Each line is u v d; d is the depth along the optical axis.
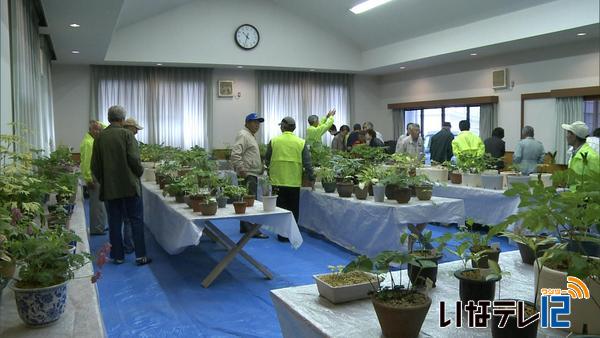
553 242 1.76
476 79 8.82
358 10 8.31
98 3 5.00
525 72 7.87
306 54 9.88
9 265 1.64
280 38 9.66
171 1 8.47
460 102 9.07
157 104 9.59
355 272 1.85
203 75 9.95
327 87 10.93
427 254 1.83
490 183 4.78
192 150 6.39
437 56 8.49
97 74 9.19
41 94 6.05
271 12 9.57
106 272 4.05
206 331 2.88
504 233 1.83
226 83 10.16
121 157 4.06
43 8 5.14
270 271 4.06
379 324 1.48
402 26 8.63
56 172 3.57
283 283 3.75
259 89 10.34
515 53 8.02
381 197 4.09
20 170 2.41
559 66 7.31
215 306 3.27
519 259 2.10
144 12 8.34
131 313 3.16
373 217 4.05
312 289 1.85
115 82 9.32
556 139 7.37
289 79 10.56
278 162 4.92
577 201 1.27
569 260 1.40
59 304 1.64
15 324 1.64
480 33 7.49
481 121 8.72
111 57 8.59
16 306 1.77
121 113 4.14
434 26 8.19
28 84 4.54
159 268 4.17
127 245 4.74
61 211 2.96
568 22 6.18
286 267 4.19
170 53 8.95
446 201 4.02
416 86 10.36
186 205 4.04
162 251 4.75
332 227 4.80
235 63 9.37
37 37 5.46
